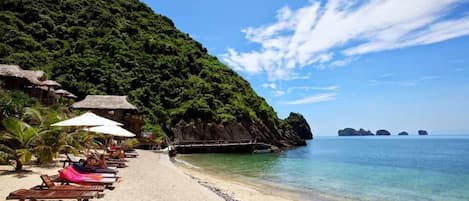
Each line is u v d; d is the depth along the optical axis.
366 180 23.78
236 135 58.53
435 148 87.31
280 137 72.38
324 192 18.02
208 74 72.94
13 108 19.31
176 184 14.09
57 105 34.88
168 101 61.19
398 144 121.56
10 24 62.75
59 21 72.44
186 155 44.78
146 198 10.41
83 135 21.45
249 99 71.94
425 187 21.31
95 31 71.88
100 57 64.44
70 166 11.89
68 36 68.50
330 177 24.52
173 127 55.38
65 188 8.51
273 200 14.67
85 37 69.12
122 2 90.00
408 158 48.84
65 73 56.66
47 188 8.46
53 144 15.91
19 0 68.50
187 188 13.48
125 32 76.56
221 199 12.20
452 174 28.59
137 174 15.72
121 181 13.20
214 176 22.25
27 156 13.16
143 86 62.25
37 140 14.95
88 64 59.78
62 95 45.81
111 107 39.41
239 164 32.84
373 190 19.48
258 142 57.78
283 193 16.89
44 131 15.62
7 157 13.20
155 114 56.31
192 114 57.38
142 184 12.93
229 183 19.11
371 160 43.88
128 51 68.88
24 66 54.12
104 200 9.46
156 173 16.81
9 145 14.00
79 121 14.23
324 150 70.00
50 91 42.25
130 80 61.75
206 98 62.44
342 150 72.69
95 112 39.53
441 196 18.22
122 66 64.75
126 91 58.66
